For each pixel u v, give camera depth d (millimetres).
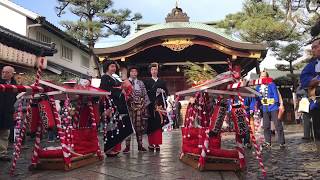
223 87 5531
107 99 7008
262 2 20312
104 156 7332
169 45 14445
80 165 5949
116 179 4910
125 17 28969
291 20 18328
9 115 6996
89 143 6340
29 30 21703
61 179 4957
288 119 21844
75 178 5000
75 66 28906
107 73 7363
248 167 5863
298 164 6156
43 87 5809
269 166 5965
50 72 20797
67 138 5676
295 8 18500
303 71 5199
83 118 6613
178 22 16500
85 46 28797
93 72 29609
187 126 6145
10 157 7402
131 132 7293
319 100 5090
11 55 14328
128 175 5156
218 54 17094
